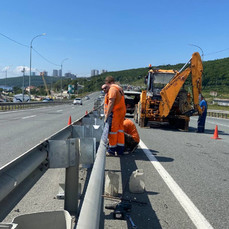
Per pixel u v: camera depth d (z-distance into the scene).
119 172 6.38
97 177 2.66
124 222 3.87
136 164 7.22
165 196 4.96
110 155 8.09
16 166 2.48
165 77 17.33
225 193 5.27
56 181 5.59
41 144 3.20
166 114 15.49
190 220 4.01
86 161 3.67
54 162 3.43
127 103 26.47
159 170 6.70
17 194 2.53
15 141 10.38
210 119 32.09
